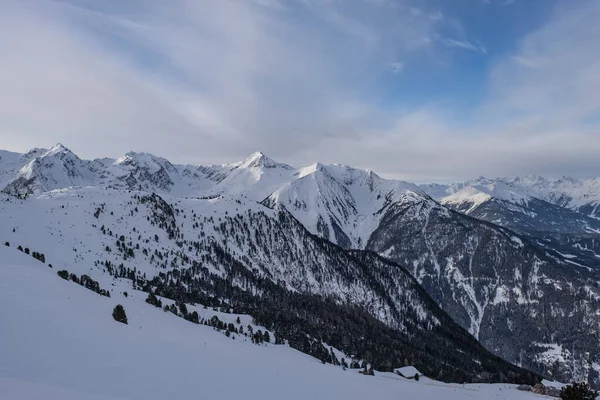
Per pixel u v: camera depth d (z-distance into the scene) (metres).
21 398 23.58
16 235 192.62
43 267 92.38
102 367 35.81
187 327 85.94
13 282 61.88
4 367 29.42
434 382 136.00
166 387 35.69
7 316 41.69
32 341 36.75
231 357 60.78
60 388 27.44
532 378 172.50
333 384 62.91
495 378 171.50
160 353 47.44
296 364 77.25
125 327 57.03
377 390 68.69
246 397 40.62
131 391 31.97
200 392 37.44
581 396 50.56
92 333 46.16
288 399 44.91
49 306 52.16
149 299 119.75
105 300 78.88
